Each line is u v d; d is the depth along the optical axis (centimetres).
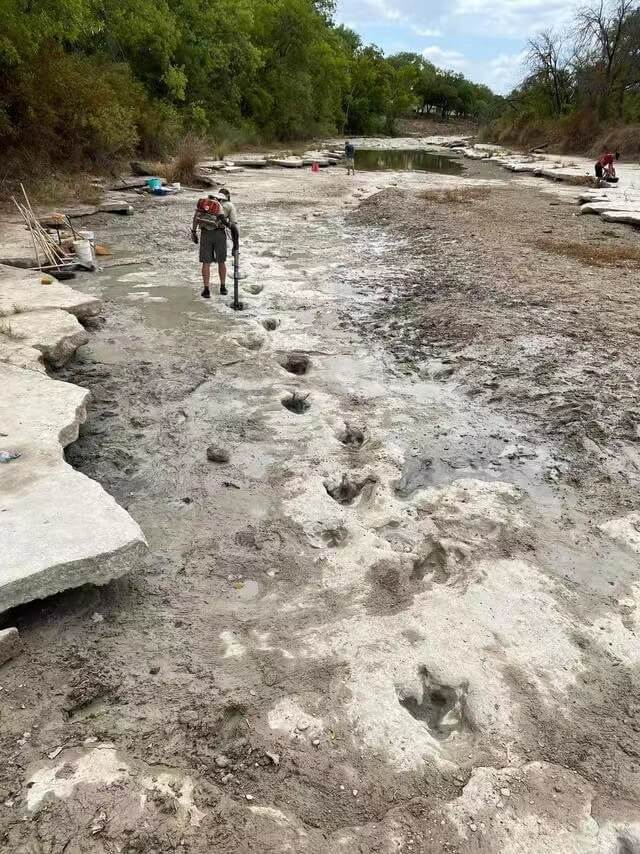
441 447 589
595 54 4150
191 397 669
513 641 358
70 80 1975
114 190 2056
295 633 364
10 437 479
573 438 598
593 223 1612
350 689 323
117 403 653
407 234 1491
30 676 328
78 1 1930
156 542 446
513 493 514
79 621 367
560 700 323
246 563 425
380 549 435
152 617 374
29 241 1220
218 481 521
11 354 640
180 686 326
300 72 4603
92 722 304
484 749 297
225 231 969
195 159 2347
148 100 2823
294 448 573
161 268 1168
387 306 973
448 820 262
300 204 1938
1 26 1725
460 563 427
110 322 878
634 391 680
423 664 341
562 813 267
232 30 3712
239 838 254
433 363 771
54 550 357
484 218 1672
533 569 421
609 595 402
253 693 322
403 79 7638
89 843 248
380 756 290
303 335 852
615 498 512
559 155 3928
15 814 258
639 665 348
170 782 274
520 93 5269
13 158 1803
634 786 281
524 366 746
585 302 960
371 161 3809
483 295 1002
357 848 252
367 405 664
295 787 276
